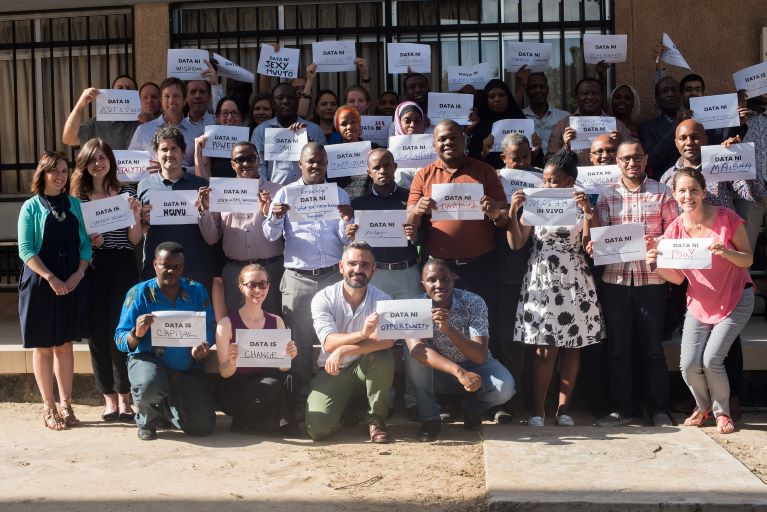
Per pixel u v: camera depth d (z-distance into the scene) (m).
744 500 4.94
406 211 6.70
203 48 9.71
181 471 5.69
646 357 6.74
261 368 6.66
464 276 6.86
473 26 9.40
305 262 6.88
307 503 5.12
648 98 9.12
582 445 6.01
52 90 9.98
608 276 6.73
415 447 6.24
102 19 9.84
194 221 6.88
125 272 6.96
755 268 9.01
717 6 9.04
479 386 6.29
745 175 6.74
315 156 6.81
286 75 8.62
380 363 6.32
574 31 9.34
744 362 7.07
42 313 6.64
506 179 6.86
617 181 6.88
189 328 6.34
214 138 7.44
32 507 5.09
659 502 4.93
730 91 9.09
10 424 6.89
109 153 7.02
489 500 4.98
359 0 9.54
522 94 8.65
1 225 9.97
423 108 8.33
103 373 7.00
